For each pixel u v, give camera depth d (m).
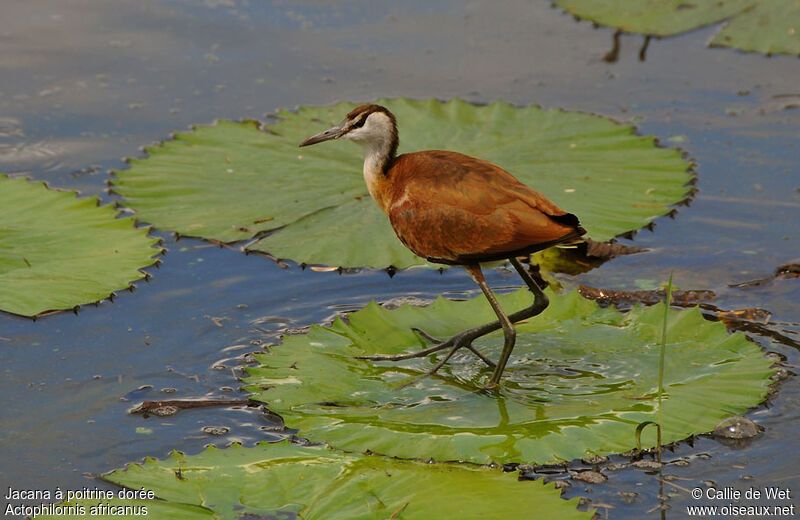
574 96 15.76
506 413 8.88
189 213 12.27
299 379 9.31
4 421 8.89
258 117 14.90
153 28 17.69
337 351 9.84
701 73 16.45
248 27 17.89
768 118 14.98
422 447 8.30
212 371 9.72
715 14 18.17
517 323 10.51
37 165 13.46
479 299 10.91
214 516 7.45
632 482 8.16
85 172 13.34
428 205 9.75
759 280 11.35
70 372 9.63
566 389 9.29
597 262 11.96
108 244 11.53
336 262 11.37
